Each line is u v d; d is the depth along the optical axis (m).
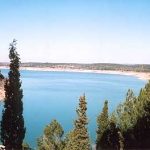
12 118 26.66
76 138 30.70
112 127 39.94
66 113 124.38
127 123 33.66
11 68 26.67
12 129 26.73
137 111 31.94
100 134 43.38
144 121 30.28
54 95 185.12
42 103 151.50
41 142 40.66
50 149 39.72
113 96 182.25
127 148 32.75
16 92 26.69
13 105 26.64
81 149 30.52
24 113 123.06
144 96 31.72
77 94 192.25
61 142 40.16
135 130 31.41
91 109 133.75
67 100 164.00
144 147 30.16
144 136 30.25
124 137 33.84
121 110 37.09
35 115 118.69
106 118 43.66
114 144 39.38
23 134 27.44
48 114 121.75
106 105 44.88
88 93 198.88
